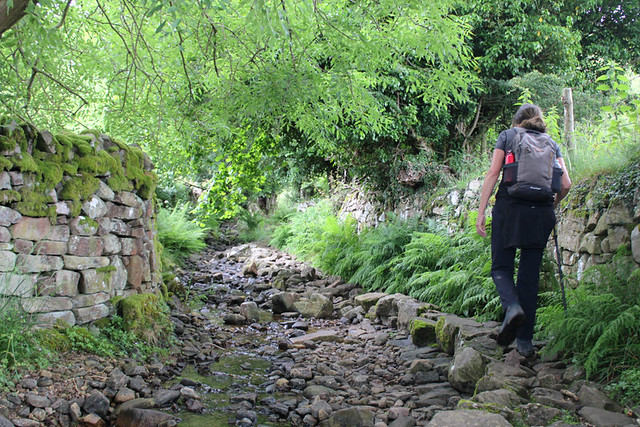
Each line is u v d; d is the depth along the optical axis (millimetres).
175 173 7520
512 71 9867
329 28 4133
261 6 2891
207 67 5223
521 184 3361
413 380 3965
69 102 5160
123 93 5062
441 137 9758
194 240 12883
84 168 4293
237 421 3227
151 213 5605
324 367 4328
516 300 3404
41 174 3920
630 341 3096
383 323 6312
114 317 4430
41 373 3357
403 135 9500
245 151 8641
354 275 8461
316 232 11695
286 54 4543
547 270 4996
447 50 4367
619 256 3750
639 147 4234
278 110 5121
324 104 5387
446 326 4605
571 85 10828
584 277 3818
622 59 11695
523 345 3590
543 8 9992
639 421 2484
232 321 6324
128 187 4898
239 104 5008
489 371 3330
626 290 3430
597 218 4238
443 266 6738
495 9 9438
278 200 18625
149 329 4609
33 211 3834
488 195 3590
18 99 4355
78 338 3926
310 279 9258
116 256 4676
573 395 2891
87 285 4246
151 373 3945
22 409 2938
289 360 4727
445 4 4141
